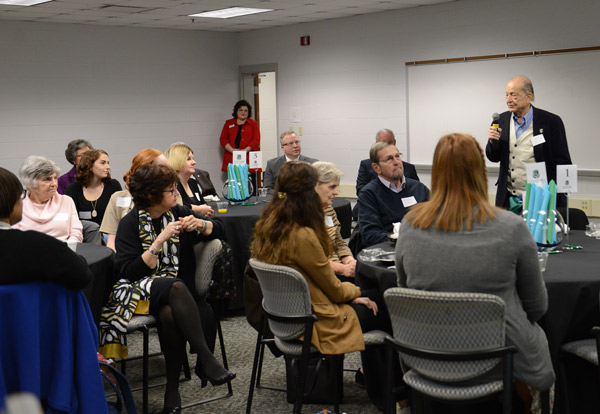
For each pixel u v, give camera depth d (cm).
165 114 990
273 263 281
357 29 888
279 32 986
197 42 1012
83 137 918
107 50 929
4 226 229
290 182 281
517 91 464
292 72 978
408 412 302
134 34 952
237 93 1063
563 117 708
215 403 336
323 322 280
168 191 331
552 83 712
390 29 852
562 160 464
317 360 319
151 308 311
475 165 216
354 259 366
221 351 386
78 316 235
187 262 338
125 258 325
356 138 909
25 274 220
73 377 234
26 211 405
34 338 222
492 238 212
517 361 220
